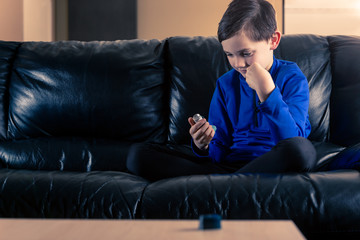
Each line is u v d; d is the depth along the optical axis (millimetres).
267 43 1299
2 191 1041
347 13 4523
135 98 1648
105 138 1641
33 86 1679
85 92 1652
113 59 1701
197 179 964
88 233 474
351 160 1080
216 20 4793
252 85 1208
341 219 855
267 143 1335
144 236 460
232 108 1430
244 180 925
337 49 1680
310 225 854
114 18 4758
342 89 1594
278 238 450
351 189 883
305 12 4531
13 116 1669
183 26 4805
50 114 1652
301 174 953
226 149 1413
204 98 1631
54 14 4699
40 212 995
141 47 1766
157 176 1119
